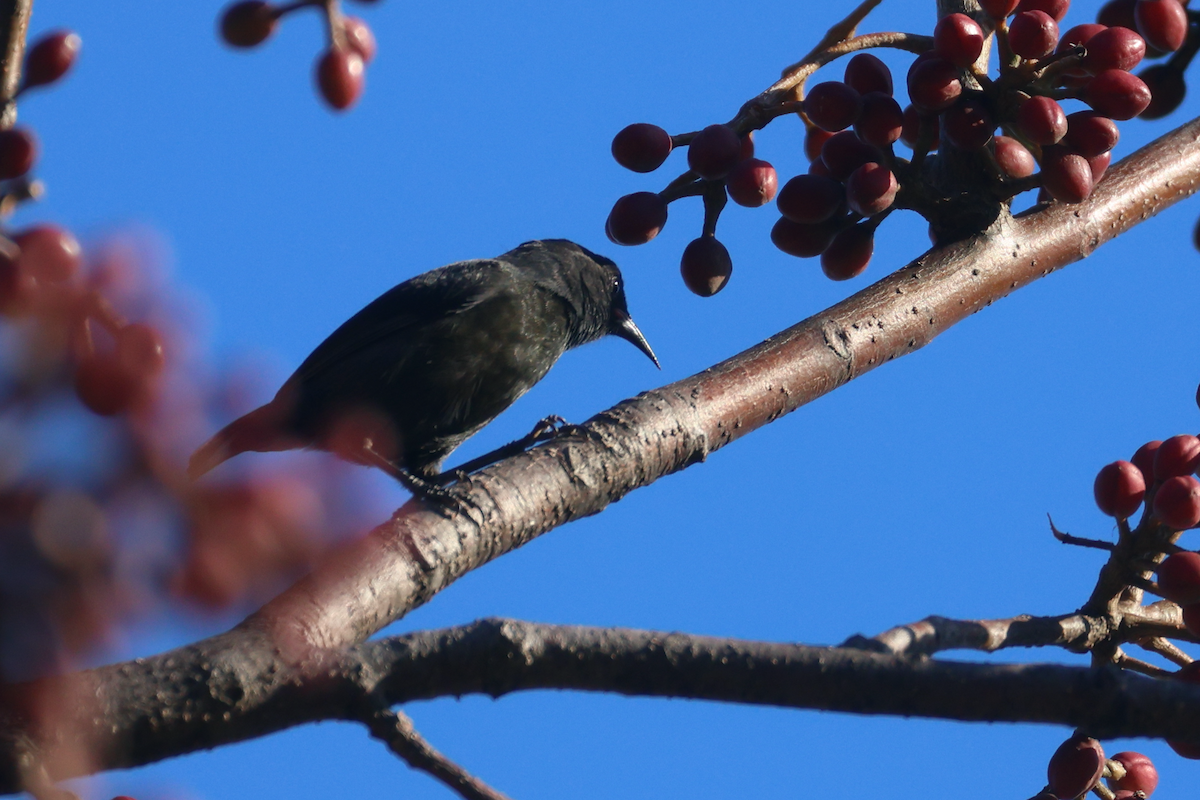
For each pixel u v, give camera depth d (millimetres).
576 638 5363
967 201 8883
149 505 3051
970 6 9180
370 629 5852
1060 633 7027
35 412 2986
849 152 8469
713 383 7879
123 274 3131
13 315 3059
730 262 8531
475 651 5254
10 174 5340
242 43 6547
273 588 3244
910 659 5418
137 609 3082
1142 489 7328
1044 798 7230
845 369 8227
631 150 8406
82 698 4742
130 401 3018
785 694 5375
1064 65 8141
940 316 8617
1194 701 5449
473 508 6648
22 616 2963
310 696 5109
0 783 3830
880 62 8625
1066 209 9312
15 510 2949
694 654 5344
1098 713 5406
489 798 5059
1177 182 9742
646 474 7422
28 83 5613
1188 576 6973
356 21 6906
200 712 4938
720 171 8234
